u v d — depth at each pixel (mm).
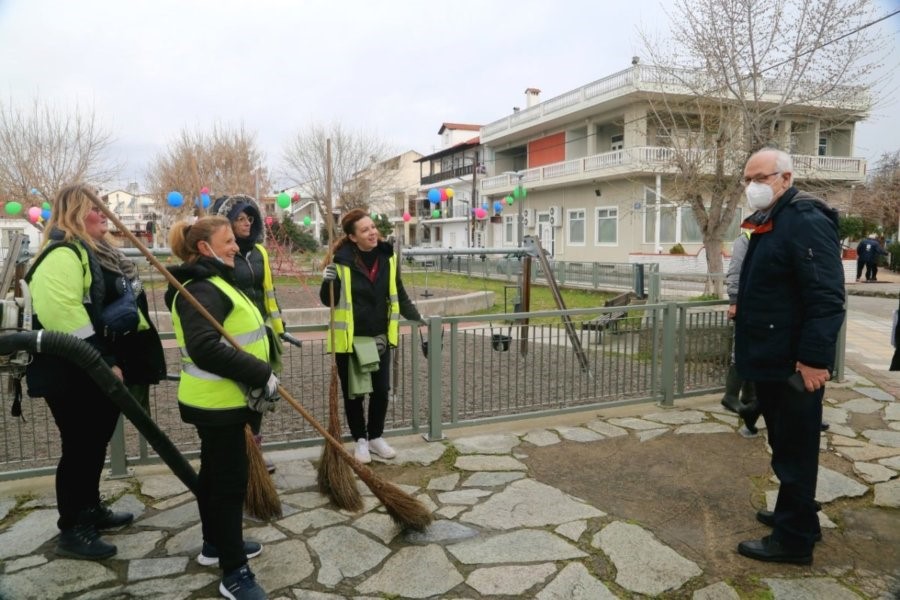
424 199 49281
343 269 3869
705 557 2969
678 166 11945
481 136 35156
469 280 21172
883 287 19641
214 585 2727
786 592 2678
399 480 3881
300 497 3623
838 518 3381
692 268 22797
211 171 30047
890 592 2682
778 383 2918
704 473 3980
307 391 5484
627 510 3457
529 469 4055
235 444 2604
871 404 5504
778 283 2844
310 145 35938
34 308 2693
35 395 2746
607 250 26328
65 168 22859
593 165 25375
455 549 3023
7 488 3764
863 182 19844
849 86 10641
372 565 2885
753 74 10203
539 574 2803
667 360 5422
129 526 3281
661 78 12234
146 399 3307
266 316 3908
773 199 2893
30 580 2764
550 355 5031
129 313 2895
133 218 50938
